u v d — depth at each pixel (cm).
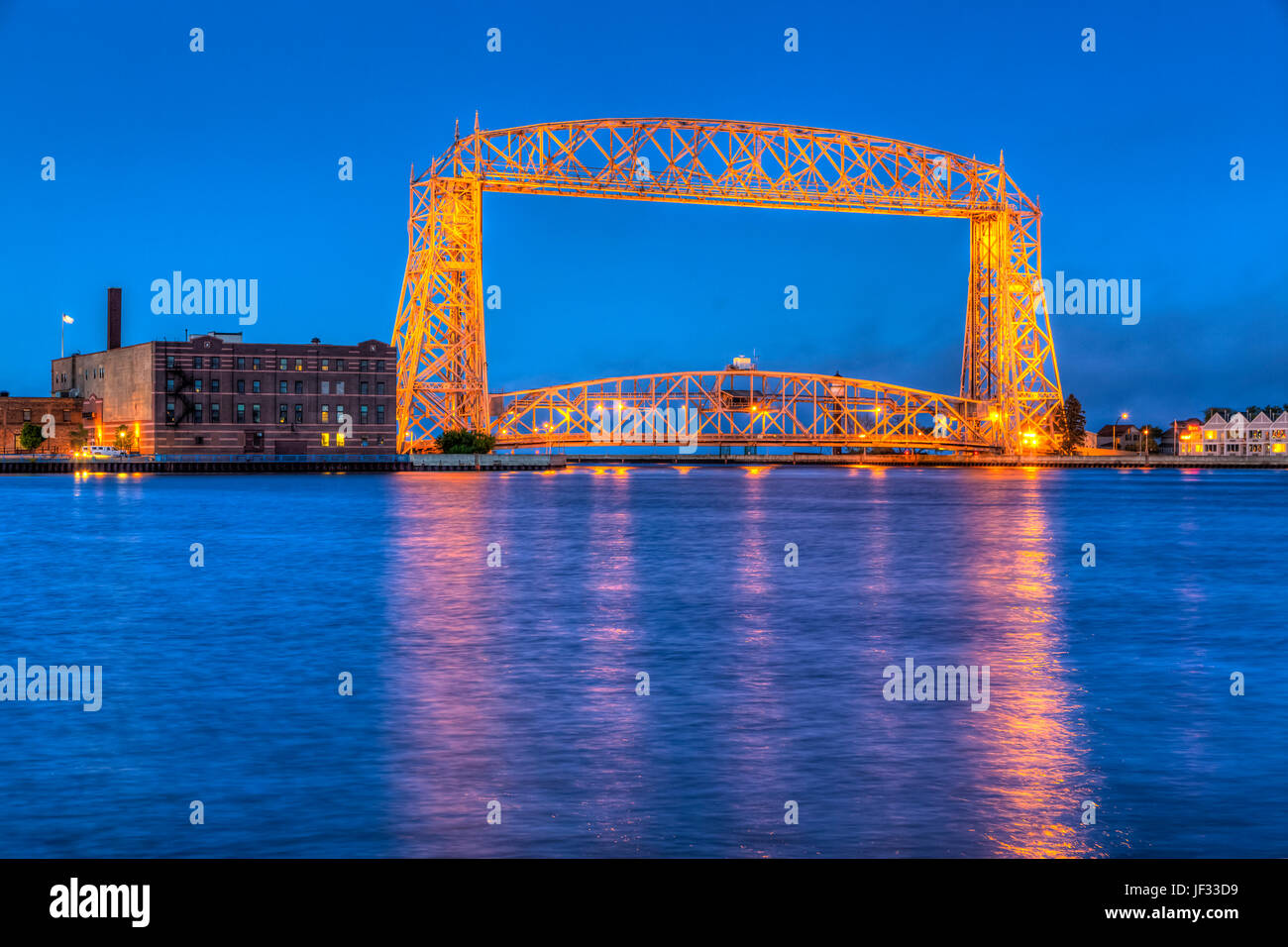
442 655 2112
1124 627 2494
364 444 16162
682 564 3934
